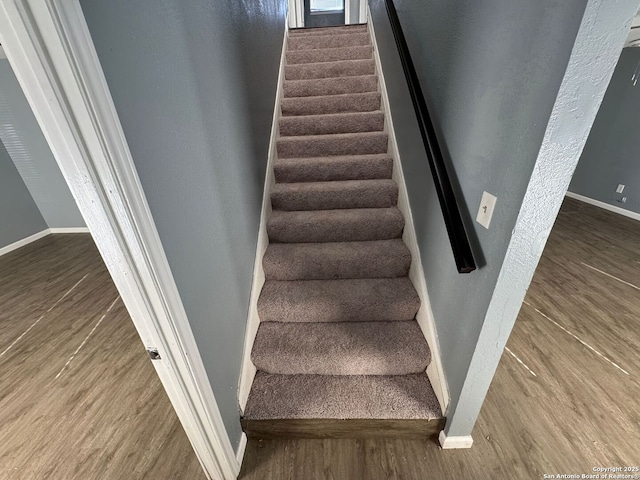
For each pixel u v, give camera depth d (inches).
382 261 67.3
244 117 57.9
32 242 144.2
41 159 138.6
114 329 79.8
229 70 49.9
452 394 46.6
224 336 43.6
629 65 134.6
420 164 61.1
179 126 31.6
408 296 62.4
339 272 68.5
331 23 227.1
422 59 58.2
